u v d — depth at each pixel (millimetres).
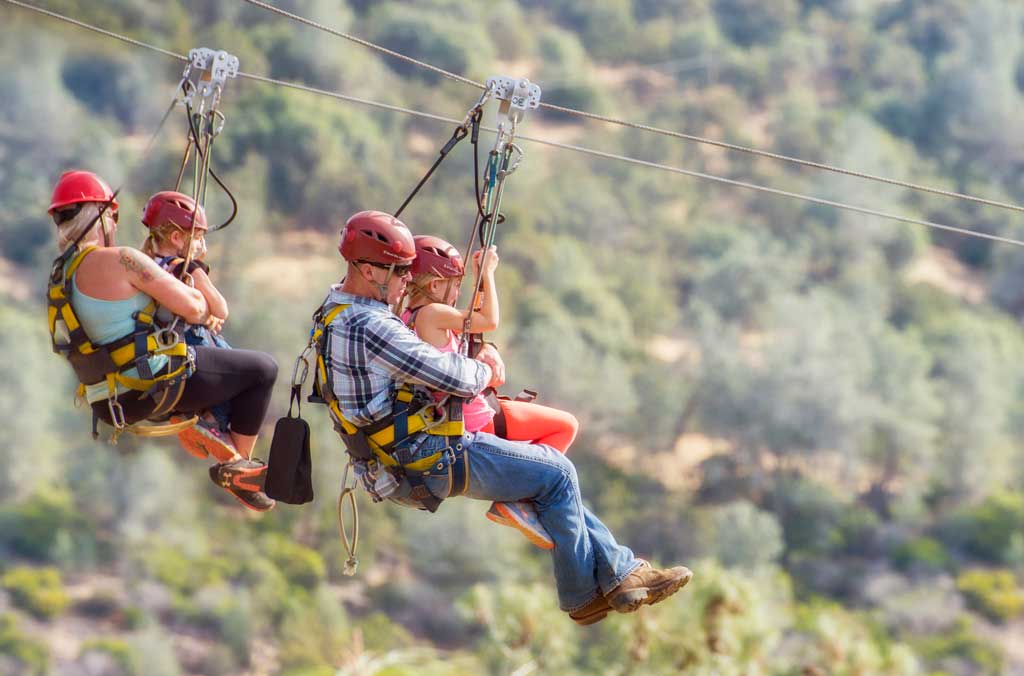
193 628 136125
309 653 130375
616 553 15211
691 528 176000
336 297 14211
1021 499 199250
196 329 16047
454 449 14125
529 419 15109
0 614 133000
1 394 157625
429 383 13789
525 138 16469
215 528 154875
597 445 198625
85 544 148250
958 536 184875
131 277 14742
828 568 172500
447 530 151875
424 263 14609
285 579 145625
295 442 14867
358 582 148500
